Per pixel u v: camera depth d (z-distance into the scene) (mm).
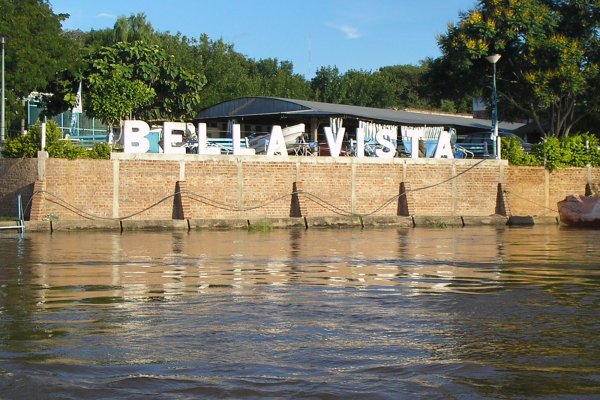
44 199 34406
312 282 16188
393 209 41188
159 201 36438
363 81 82125
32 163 34719
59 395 7984
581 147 46719
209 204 37250
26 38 44750
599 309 12930
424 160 41938
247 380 8555
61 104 47688
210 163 37375
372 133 46000
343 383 8461
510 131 57156
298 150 41375
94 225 34188
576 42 45906
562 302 13648
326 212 39688
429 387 8320
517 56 47031
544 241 28781
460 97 50312
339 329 11195
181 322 11648
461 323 11695
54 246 25266
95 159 35531
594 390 8242
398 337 10688
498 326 11461
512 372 8914
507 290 15094
